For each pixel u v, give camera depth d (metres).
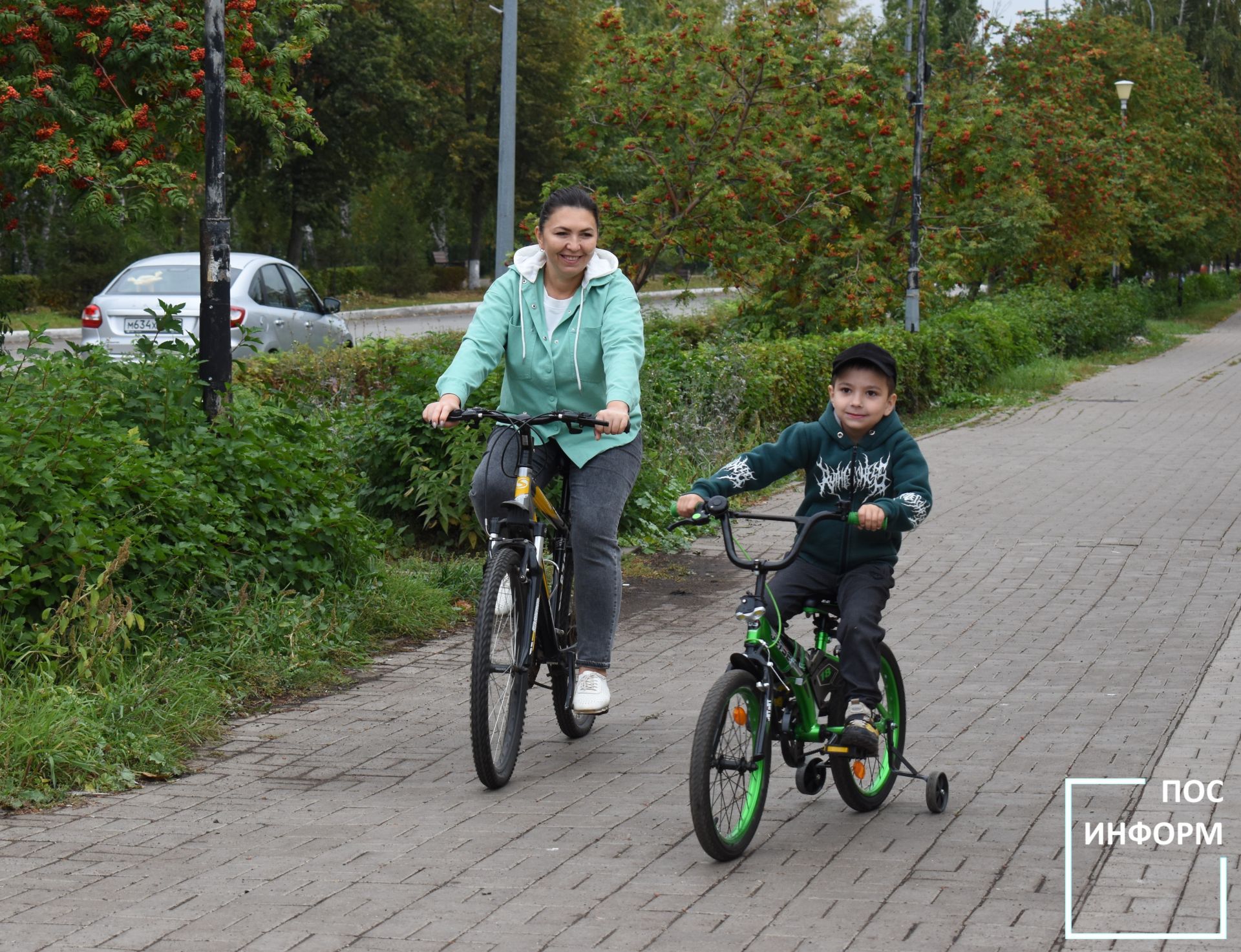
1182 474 14.17
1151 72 40.06
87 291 35.56
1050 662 7.23
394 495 9.58
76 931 3.94
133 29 9.58
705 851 4.45
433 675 7.10
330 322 17.88
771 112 18.52
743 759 4.58
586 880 4.36
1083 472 14.36
